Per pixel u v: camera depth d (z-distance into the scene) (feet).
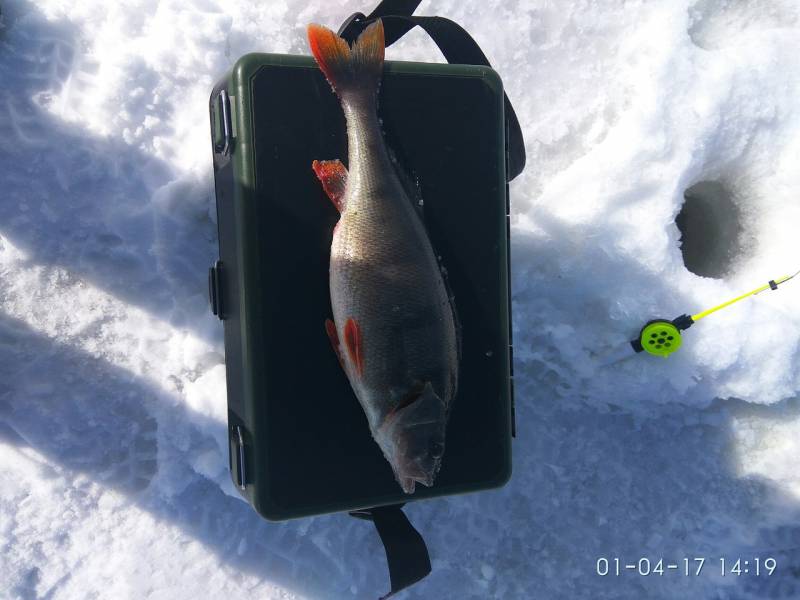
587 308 2.69
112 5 2.44
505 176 2.17
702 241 2.92
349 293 1.92
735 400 2.89
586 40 2.74
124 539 2.51
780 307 2.71
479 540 2.77
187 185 2.48
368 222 1.94
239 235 1.95
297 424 2.02
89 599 2.48
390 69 2.03
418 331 1.94
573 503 2.84
